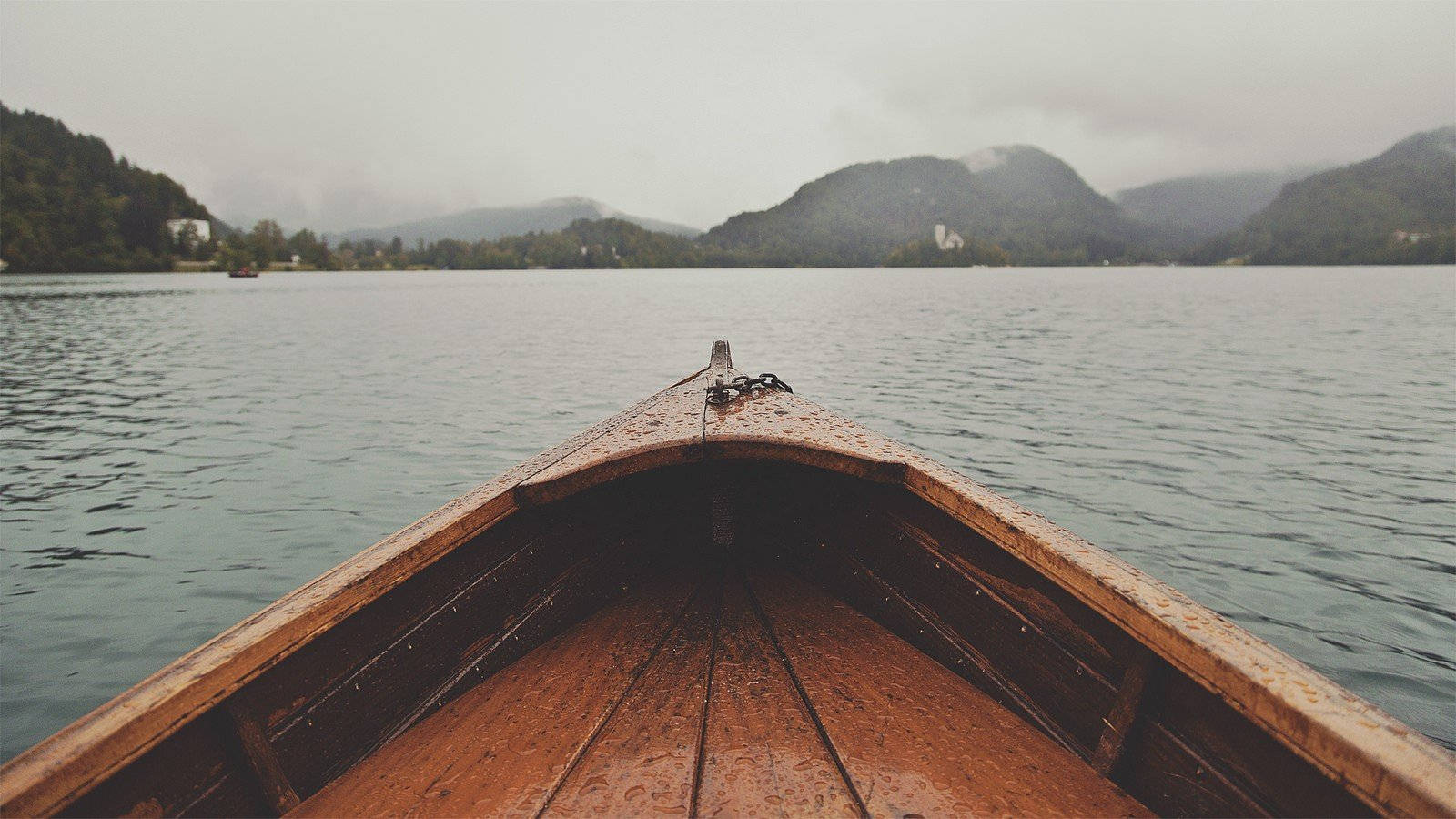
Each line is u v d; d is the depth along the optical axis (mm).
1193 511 7555
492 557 2977
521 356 21172
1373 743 1447
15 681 4809
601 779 2209
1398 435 10852
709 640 3115
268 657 2025
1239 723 1774
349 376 17469
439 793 2154
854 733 2404
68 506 8086
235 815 1966
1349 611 5508
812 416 3900
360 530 7355
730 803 2094
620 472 3082
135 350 23234
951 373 17297
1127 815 1992
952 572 2861
